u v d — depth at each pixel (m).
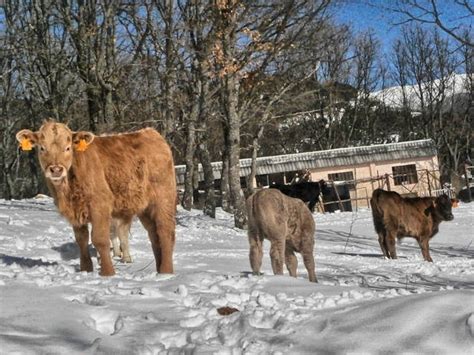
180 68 24.19
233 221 23.03
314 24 22.11
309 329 4.98
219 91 22.98
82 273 8.16
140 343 4.88
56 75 27.17
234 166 20.92
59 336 5.04
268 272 10.98
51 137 8.59
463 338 4.42
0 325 5.23
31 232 16.44
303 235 10.12
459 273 12.59
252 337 4.93
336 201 33.88
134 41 26.22
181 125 26.31
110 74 23.70
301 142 60.09
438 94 60.44
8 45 30.53
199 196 35.00
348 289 6.82
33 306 5.75
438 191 39.75
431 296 5.16
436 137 59.47
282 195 9.77
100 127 23.41
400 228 15.56
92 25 24.03
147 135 9.94
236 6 19.86
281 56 22.16
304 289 6.75
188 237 18.09
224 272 10.74
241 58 20.70
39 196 34.19
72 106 29.33
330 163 43.66
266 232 9.49
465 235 21.42
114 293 6.50
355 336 4.68
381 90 65.69
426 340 4.46
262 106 23.80
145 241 15.84
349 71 56.56
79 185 8.88
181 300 6.25
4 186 45.53
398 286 10.56
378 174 44.25
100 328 5.46
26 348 4.69
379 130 65.12
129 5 24.64
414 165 44.66
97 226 8.93
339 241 19.33
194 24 22.31
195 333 5.08
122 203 9.36
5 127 42.66
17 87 40.94
